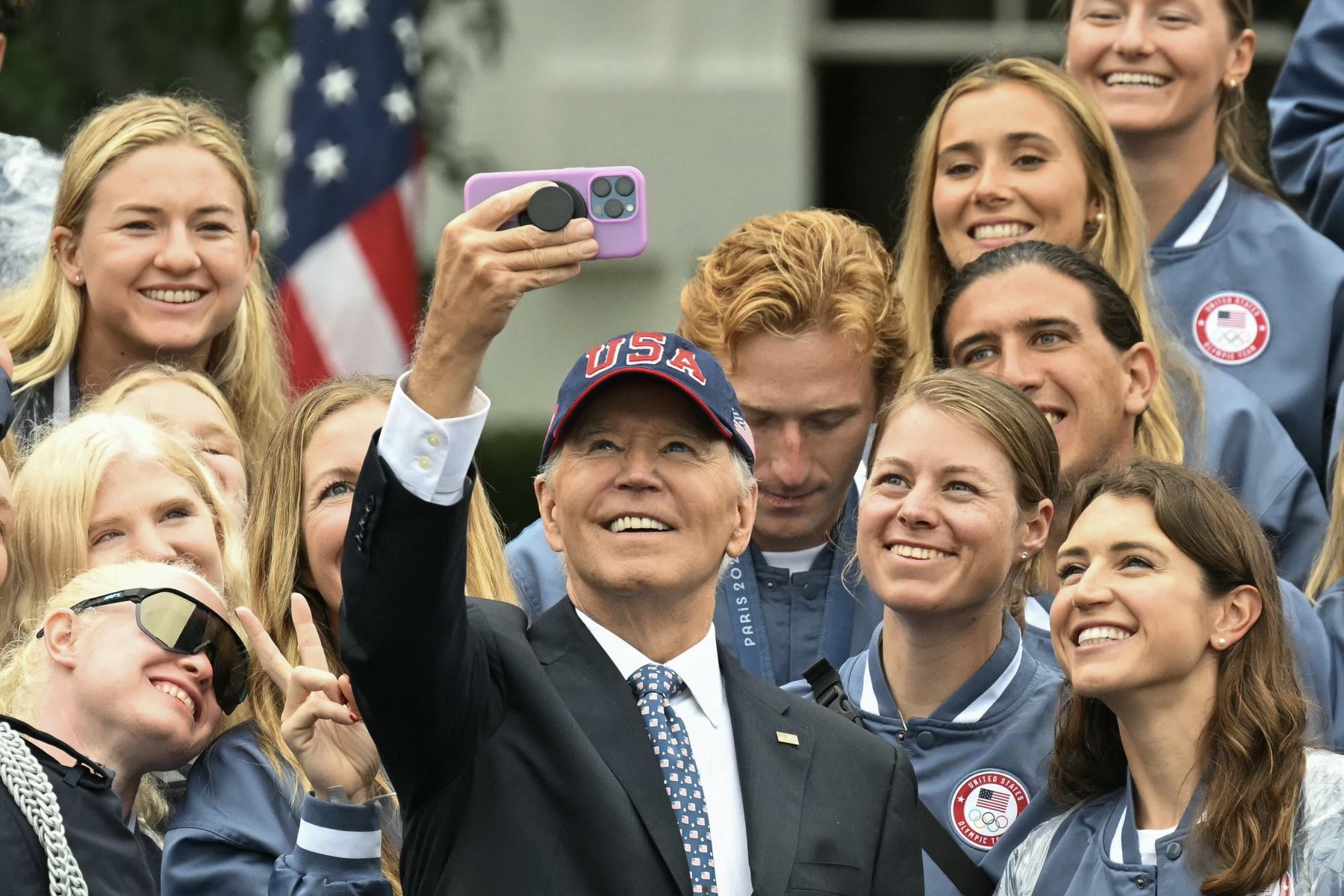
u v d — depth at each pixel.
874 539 17.89
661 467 14.90
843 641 19.59
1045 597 19.59
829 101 51.28
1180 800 16.36
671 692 14.95
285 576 17.81
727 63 50.59
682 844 14.30
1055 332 19.98
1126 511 16.89
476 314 13.52
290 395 25.50
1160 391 21.45
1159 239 24.64
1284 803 15.92
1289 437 22.89
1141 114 24.34
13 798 13.80
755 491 15.44
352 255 31.95
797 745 15.12
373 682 13.77
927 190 23.22
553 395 50.38
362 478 13.69
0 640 17.20
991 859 17.30
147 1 43.16
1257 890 15.64
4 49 23.52
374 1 32.62
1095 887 16.23
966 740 17.84
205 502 17.98
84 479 17.38
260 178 37.78
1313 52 25.84
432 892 14.17
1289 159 25.92
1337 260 24.08
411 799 14.39
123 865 14.16
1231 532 16.69
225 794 16.48
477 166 48.53
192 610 15.63
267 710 17.09
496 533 19.44
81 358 21.91
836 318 19.09
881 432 18.19
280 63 43.75
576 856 14.12
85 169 21.73
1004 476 17.75
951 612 17.72
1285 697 16.39
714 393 15.05
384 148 32.38
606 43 50.72
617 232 14.58
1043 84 22.78
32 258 24.11
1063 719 17.25
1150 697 16.44
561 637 15.07
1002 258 20.45
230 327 22.48
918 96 51.16
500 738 14.41
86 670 15.35
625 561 14.82
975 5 51.12
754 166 50.41
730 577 19.78
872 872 14.82
